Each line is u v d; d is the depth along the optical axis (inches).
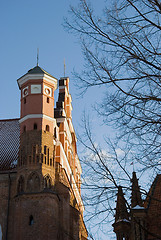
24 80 2330.2
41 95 2279.8
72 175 2672.2
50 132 2234.3
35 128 2215.8
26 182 2071.9
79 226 2444.6
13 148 2384.4
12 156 2310.5
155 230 1493.6
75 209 2279.8
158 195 1626.5
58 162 2217.0
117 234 1665.8
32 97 2277.3
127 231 1652.3
